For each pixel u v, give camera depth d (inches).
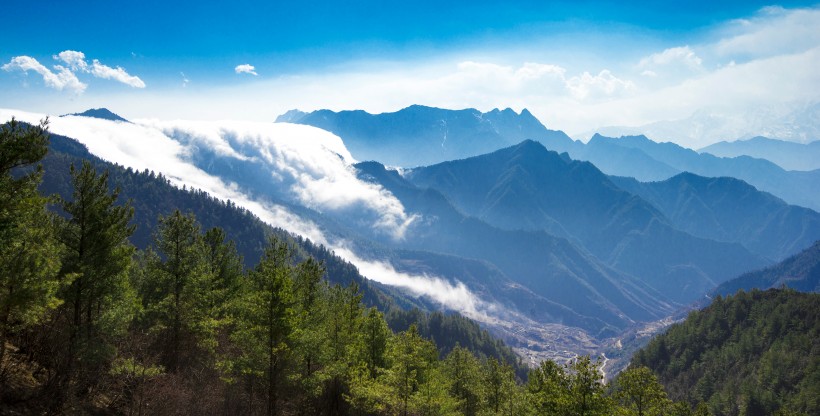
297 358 1333.7
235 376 1423.5
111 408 1127.6
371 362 1796.3
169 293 1499.8
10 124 788.0
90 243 1151.0
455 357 2255.2
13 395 953.5
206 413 1256.8
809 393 5226.4
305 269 1770.4
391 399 1540.4
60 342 1087.6
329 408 1609.3
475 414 2049.7
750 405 5511.8
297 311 1445.6
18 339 1102.4
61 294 1094.4
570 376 1323.8
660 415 1402.6
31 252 835.4
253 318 1293.1
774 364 6053.2
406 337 1692.9
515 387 2027.6
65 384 1036.5
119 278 1232.8
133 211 1240.8
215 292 1652.3
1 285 792.9
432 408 1644.9
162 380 1179.3
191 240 1647.4
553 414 1282.0
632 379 1395.2
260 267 1707.7
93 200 1159.6
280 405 1499.8
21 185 808.3
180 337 1450.5
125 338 1242.6
